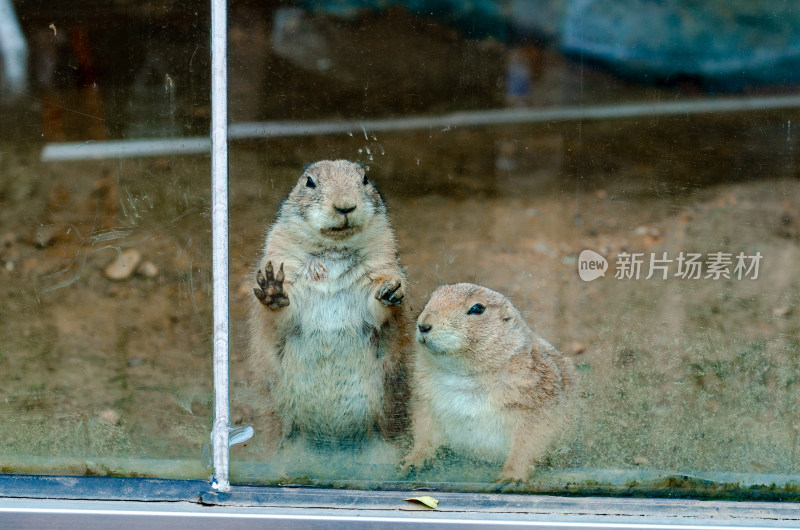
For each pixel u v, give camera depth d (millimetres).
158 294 2730
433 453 2523
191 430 2451
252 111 2865
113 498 2197
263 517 2121
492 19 3070
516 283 2891
